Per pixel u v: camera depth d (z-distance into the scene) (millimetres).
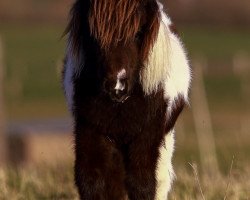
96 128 10359
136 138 10422
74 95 10516
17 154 31750
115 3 9555
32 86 52969
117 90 9469
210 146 29594
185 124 37031
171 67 10680
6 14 83062
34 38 71875
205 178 14961
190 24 79562
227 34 76688
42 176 15273
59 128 34438
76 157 10516
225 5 83375
